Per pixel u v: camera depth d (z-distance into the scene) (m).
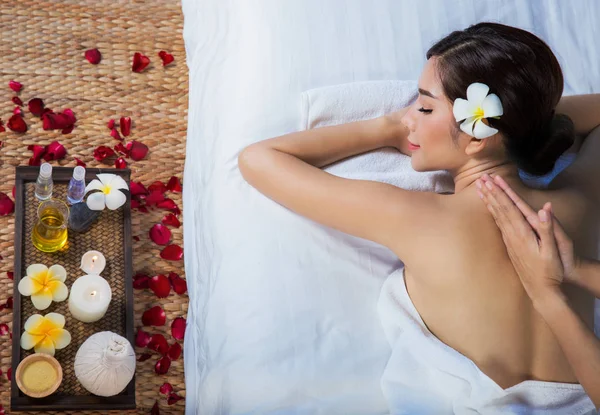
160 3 1.97
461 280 1.16
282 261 1.28
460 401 1.18
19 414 1.47
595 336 1.14
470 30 1.22
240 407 1.21
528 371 1.16
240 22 1.48
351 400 1.21
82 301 1.44
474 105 1.15
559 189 1.25
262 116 1.38
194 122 1.59
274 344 1.23
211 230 1.35
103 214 1.57
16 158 1.72
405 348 1.22
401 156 1.39
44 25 1.87
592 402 1.16
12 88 1.78
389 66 1.46
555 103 1.22
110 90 1.85
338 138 1.34
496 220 1.17
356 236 1.26
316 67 1.42
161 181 1.79
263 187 1.30
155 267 1.67
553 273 1.14
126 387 1.44
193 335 1.49
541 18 1.57
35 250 1.51
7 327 1.54
